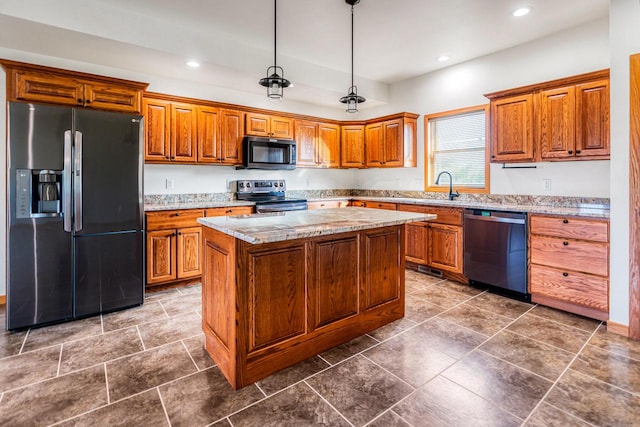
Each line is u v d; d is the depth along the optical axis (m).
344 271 2.35
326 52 3.79
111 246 2.91
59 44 2.83
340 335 2.35
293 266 2.07
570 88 3.00
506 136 3.46
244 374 1.88
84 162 2.74
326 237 2.23
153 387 1.86
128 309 3.01
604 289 2.62
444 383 1.89
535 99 3.24
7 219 2.51
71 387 1.85
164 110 3.68
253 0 2.69
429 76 4.59
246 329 1.88
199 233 3.67
